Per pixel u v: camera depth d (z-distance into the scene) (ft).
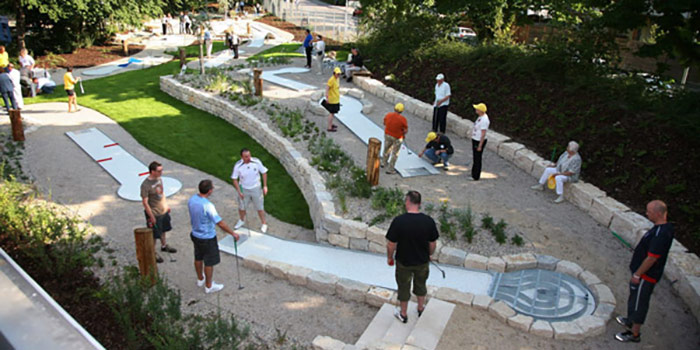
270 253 28.78
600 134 36.40
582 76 42.06
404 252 19.48
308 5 159.33
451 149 36.76
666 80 40.70
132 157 42.45
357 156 39.55
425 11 68.74
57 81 68.69
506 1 58.70
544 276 24.58
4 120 50.08
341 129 45.78
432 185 34.45
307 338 21.17
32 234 26.03
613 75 43.19
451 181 35.19
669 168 31.37
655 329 21.11
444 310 21.29
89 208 33.83
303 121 47.03
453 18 65.57
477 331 20.21
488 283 24.22
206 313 22.72
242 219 32.09
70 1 76.38
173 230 31.50
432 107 48.52
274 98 53.98
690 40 36.83
